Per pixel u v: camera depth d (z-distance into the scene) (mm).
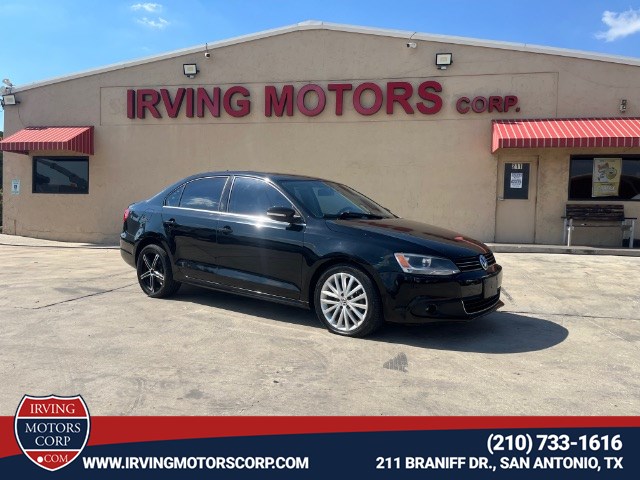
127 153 13422
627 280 7559
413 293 4410
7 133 14195
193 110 12938
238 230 5402
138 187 13414
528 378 3789
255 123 12648
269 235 5160
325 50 12180
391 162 12031
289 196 5270
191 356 4184
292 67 12367
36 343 4480
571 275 7949
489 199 11656
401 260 4453
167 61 13047
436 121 11766
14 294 6512
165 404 3299
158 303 6020
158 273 6262
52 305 5898
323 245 4793
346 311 4719
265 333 4836
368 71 12000
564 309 5902
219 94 12742
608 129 10422
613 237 11297
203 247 5719
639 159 11219
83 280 7562
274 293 5148
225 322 5211
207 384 3613
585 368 4012
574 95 11188
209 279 5676
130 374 3781
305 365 3998
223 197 5773
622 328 5172
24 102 13992
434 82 11680
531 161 11500
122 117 13406
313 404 3318
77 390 3488
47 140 12766
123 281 7484
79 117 13664
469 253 4672
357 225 4875
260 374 3807
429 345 4527
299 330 4949
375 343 4559
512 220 11656
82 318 5320
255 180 5625
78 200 13789
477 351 4387
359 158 12172
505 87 11422
